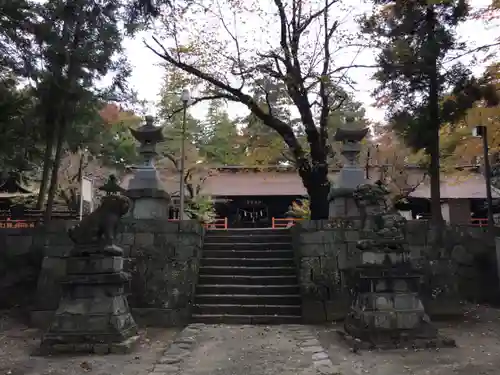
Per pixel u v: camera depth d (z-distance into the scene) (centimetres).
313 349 779
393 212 878
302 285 1073
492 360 696
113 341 783
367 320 795
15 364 707
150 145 1370
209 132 2986
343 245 1105
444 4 1284
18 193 2328
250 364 702
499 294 1190
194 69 1493
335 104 1817
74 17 1141
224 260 1221
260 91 1503
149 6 1130
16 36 1104
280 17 1442
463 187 2372
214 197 2586
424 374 632
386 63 1319
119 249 859
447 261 1138
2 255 1211
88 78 1284
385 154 2066
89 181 1853
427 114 1310
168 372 665
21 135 1284
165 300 1075
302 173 1501
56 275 1108
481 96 1283
